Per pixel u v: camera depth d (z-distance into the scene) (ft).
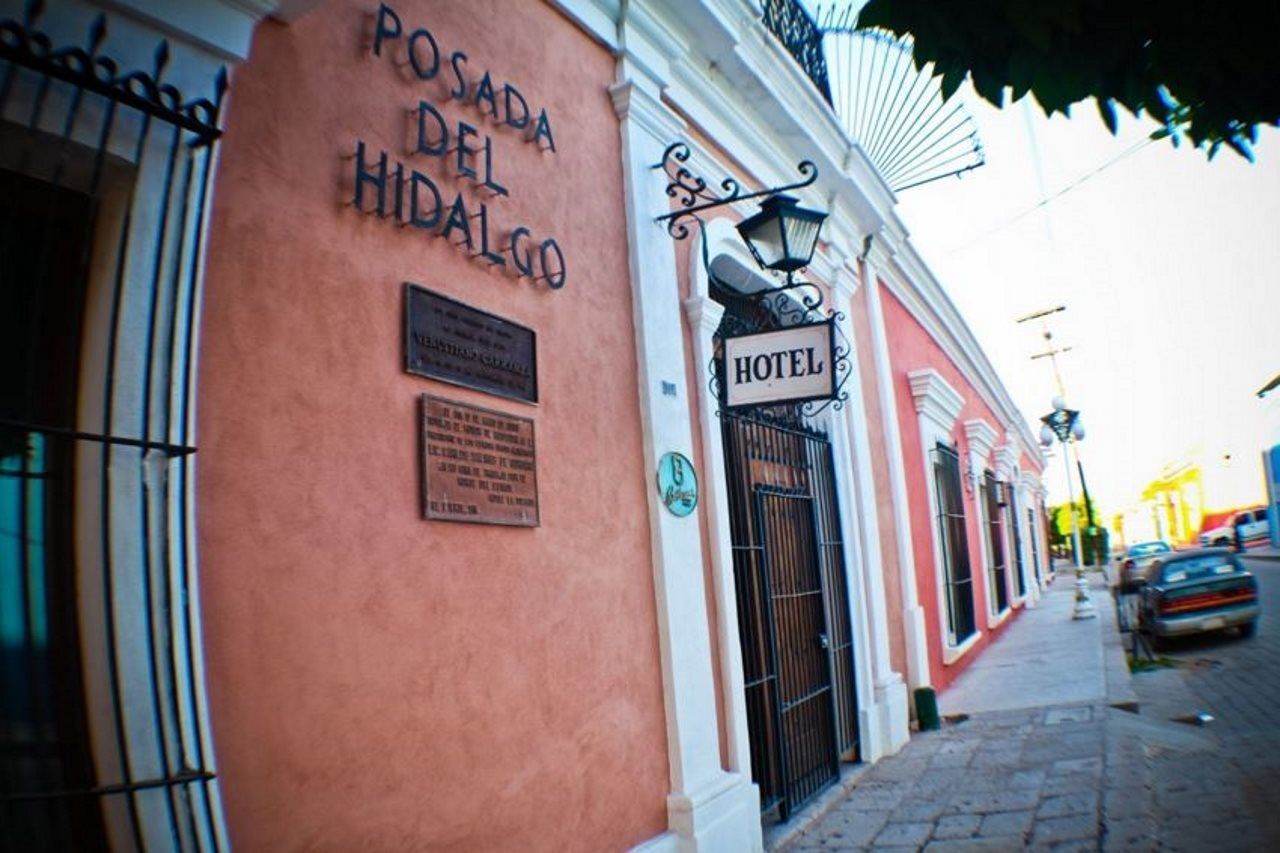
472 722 10.35
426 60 11.25
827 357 16.26
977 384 57.16
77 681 7.38
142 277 7.75
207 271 8.21
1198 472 155.12
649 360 15.05
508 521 11.33
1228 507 144.77
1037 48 10.00
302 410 8.87
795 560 21.07
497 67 12.66
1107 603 65.62
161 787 7.17
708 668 15.39
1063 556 171.83
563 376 13.05
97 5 7.62
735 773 15.61
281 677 8.27
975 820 17.26
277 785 8.09
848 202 27.37
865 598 24.97
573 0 14.64
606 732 12.78
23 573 7.29
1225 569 42.52
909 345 36.65
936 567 34.35
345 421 9.30
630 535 14.17
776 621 19.70
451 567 10.37
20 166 7.39
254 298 8.59
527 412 12.15
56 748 7.30
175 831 7.19
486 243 11.76
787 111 21.76
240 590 8.04
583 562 12.84
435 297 10.70
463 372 10.98
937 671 32.12
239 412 8.29
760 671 18.34
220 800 7.57
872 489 26.40
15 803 7.05
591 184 14.61
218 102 8.25
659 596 14.51
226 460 8.11
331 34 9.90
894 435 29.58
